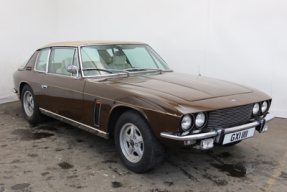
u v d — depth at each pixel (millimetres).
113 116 3502
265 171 3469
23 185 3033
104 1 7660
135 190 2959
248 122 3414
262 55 5781
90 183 3094
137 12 7145
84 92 3771
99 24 7875
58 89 4258
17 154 3865
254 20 5746
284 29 5527
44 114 5086
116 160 3713
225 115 3113
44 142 4336
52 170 3396
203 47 6359
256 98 3432
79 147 4152
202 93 3225
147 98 3033
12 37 7277
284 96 5738
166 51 6855
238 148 4234
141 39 7191
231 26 5992
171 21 6672
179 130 2814
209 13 6172
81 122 3945
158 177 3254
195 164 3635
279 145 4375
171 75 4059
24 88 5230
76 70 3869
